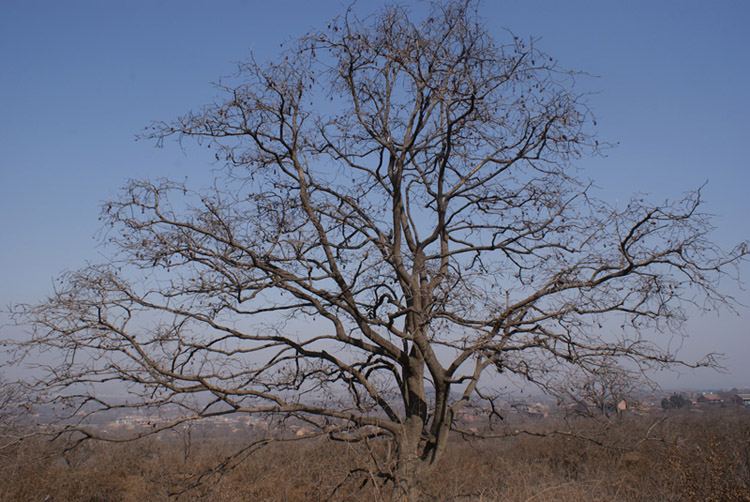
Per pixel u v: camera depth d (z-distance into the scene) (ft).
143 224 32.91
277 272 33.91
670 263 32.35
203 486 35.47
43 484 41.60
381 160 41.98
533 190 39.52
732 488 31.45
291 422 36.70
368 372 38.50
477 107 37.06
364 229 40.42
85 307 30.27
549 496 31.48
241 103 36.01
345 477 34.04
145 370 29.84
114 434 47.11
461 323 32.30
